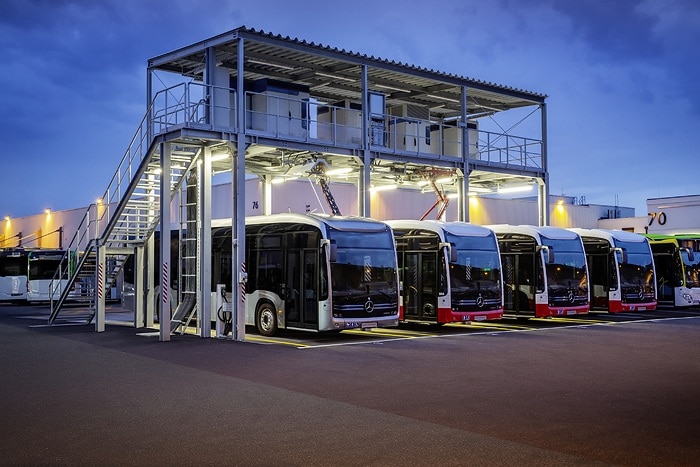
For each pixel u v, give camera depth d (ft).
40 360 50.01
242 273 64.08
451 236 74.33
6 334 69.87
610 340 61.26
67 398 35.63
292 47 70.64
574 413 31.42
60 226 168.25
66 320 90.07
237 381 40.45
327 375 42.50
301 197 108.88
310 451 25.43
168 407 33.24
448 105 98.27
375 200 116.98
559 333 68.13
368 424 29.55
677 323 80.07
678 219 149.69
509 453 25.02
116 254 77.61
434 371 43.80
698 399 34.50
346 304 64.18
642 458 24.34
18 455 25.18
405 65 79.92
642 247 94.02
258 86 76.48
